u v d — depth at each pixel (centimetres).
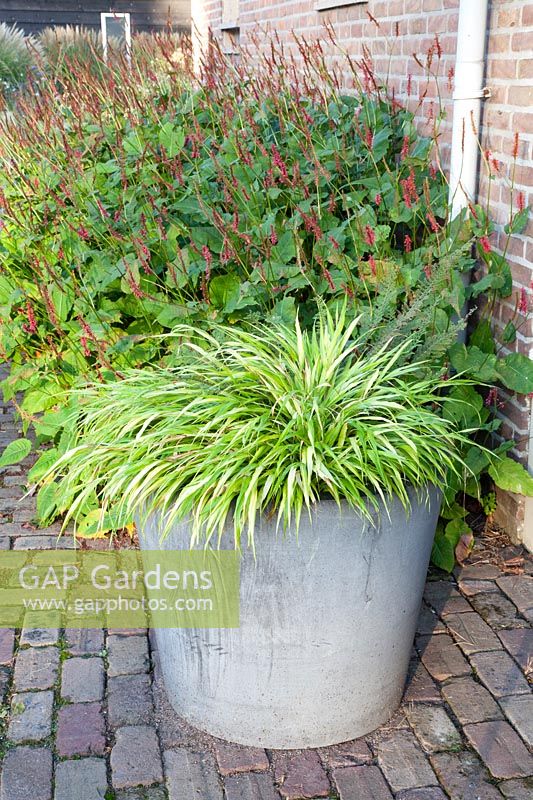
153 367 343
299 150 388
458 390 315
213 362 258
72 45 1178
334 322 308
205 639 228
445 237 319
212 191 369
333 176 359
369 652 231
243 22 805
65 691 261
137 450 228
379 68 479
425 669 270
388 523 216
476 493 336
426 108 416
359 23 504
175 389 245
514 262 324
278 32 689
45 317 366
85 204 393
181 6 1645
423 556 233
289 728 236
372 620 226
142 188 367
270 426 230
